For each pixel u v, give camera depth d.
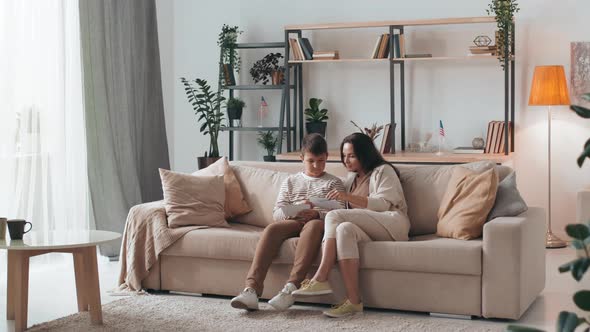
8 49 4.92
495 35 5.95
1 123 4.89
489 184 4.08
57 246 3.55
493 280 3.80
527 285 3.96
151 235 4.48
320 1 6.75
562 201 6.21
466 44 6.40
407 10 6.51
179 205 4.51
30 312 4.12
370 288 4.03
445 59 6.08
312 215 4.30
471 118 6.42
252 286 4.02
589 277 4.34
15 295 3.70
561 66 5.89
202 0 7.05
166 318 3.92
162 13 6.94
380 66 6.64
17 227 3.76
